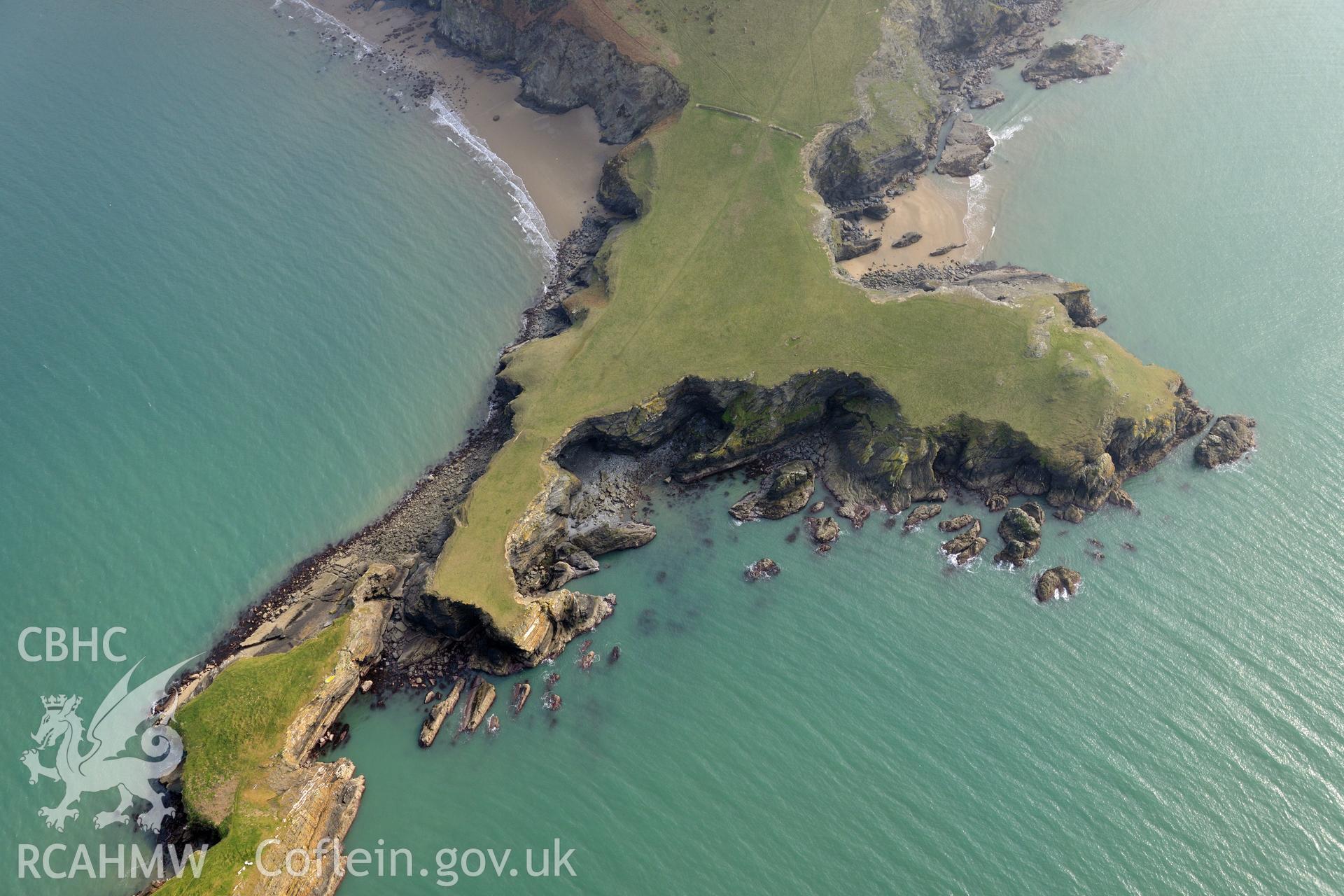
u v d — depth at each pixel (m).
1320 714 59.72
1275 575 67.12
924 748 59.75
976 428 72.44
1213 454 74.19
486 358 85.75
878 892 53.72
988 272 88.00
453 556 65.94
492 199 100.25
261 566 71.94
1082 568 68.31
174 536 73.19
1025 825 56.09
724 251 85.94
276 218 97.62
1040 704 61.53
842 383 75.94
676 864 55.12
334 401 82.38
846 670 63.75
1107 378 74.31
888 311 80.00
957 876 54.19
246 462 77.94
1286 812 55.75
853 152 95.62
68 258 93.38
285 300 89.94
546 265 93.62
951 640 65.06
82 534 72.88
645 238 87.88
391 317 88.75
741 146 94.94
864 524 71.50
